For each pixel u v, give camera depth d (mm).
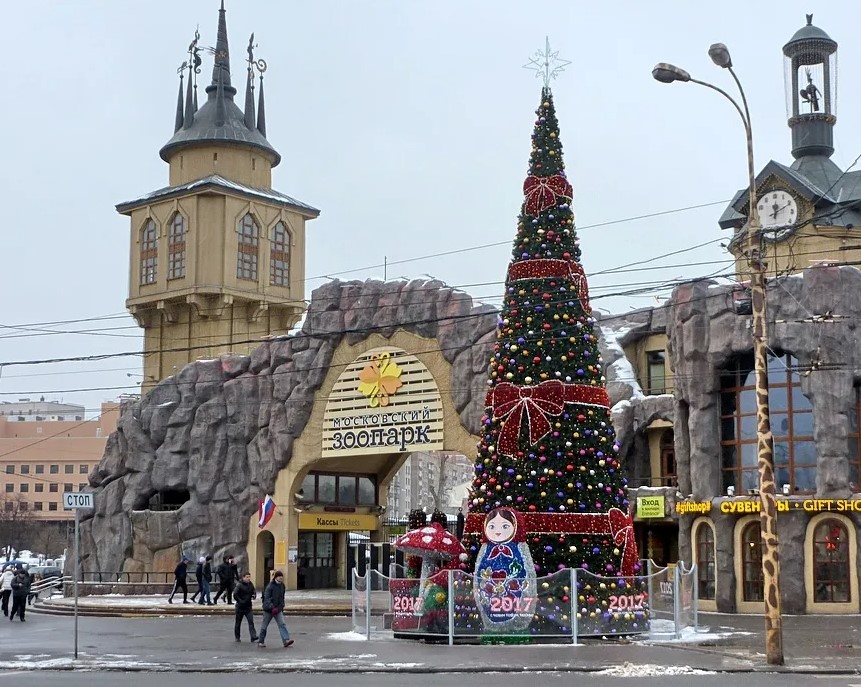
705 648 26297
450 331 48906
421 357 49875
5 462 143500
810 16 54094
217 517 55531
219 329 70750
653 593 29766
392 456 58531
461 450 48125
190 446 56781
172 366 71875
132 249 73688
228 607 41906
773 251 49438
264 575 54812
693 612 30953
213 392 56875
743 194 50688
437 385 49188
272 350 55312
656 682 20234
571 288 30422
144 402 59062
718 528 39812
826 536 38344
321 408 53156
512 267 30922
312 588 56438
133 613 42188
